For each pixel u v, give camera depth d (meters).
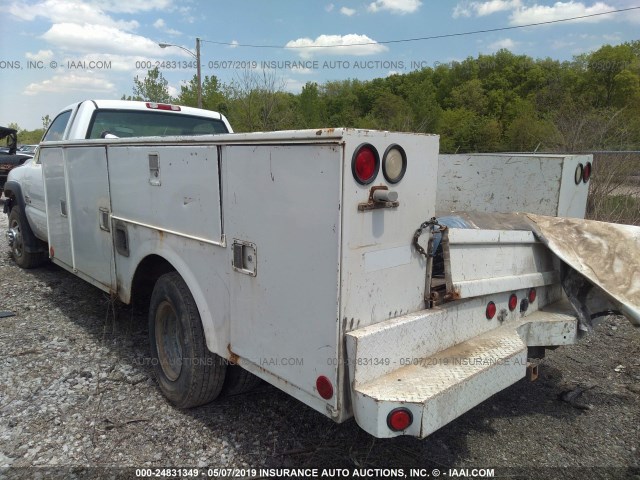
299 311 2.11
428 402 1.89
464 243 2.44
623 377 3.78
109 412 3.12
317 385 2.06
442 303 2.43
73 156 4.20
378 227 2.03
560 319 2.95
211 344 2.74
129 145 3.29
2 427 2.93
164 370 3.28
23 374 3.59
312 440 2.84
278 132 2.08
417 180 2.17
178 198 2.86
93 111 4.61
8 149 15.34
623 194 8.62
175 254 2.97
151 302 3.33
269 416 3.09
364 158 1.91
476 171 3.82
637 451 2.86
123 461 2.64
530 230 3.03
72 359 3.86
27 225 6.15
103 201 3.78
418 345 2.25
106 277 3.94
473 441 2.93
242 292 2.44
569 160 3.43
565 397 3.43
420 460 2.72
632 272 2.81
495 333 2.67
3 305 5.11
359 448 2.78
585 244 2.96
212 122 5.39
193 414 3.11
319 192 1.94
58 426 2.96
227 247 2.51
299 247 2.07
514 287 2.79
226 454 2.71
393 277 2.14
